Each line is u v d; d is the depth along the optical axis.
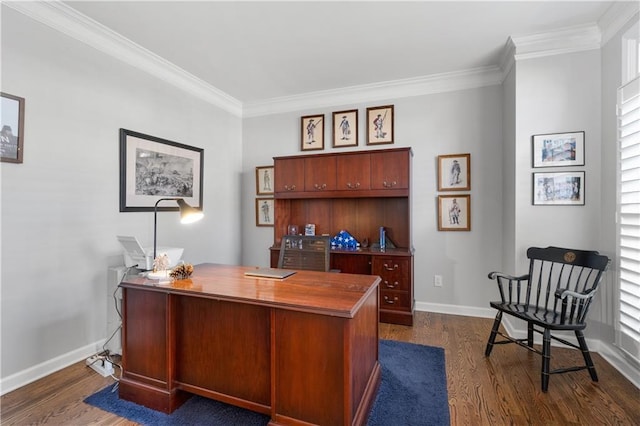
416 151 3.53
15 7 2.00
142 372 1.84
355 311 1.40
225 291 1.66
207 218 3.74
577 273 2.53
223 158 4.01
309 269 2.47
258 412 1.69
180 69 3.22
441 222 3.42
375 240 3.67
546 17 2.34
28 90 2.08
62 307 2.28
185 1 2.14
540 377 2.10
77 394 1.93
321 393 1.42
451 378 2.10
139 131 2.88
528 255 2.50
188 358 1.79
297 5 2.19
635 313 2.00
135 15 2.30
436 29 2.51
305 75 3.38
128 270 2.41
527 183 2.66
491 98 3.25
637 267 1.99
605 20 2.31
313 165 3.57
